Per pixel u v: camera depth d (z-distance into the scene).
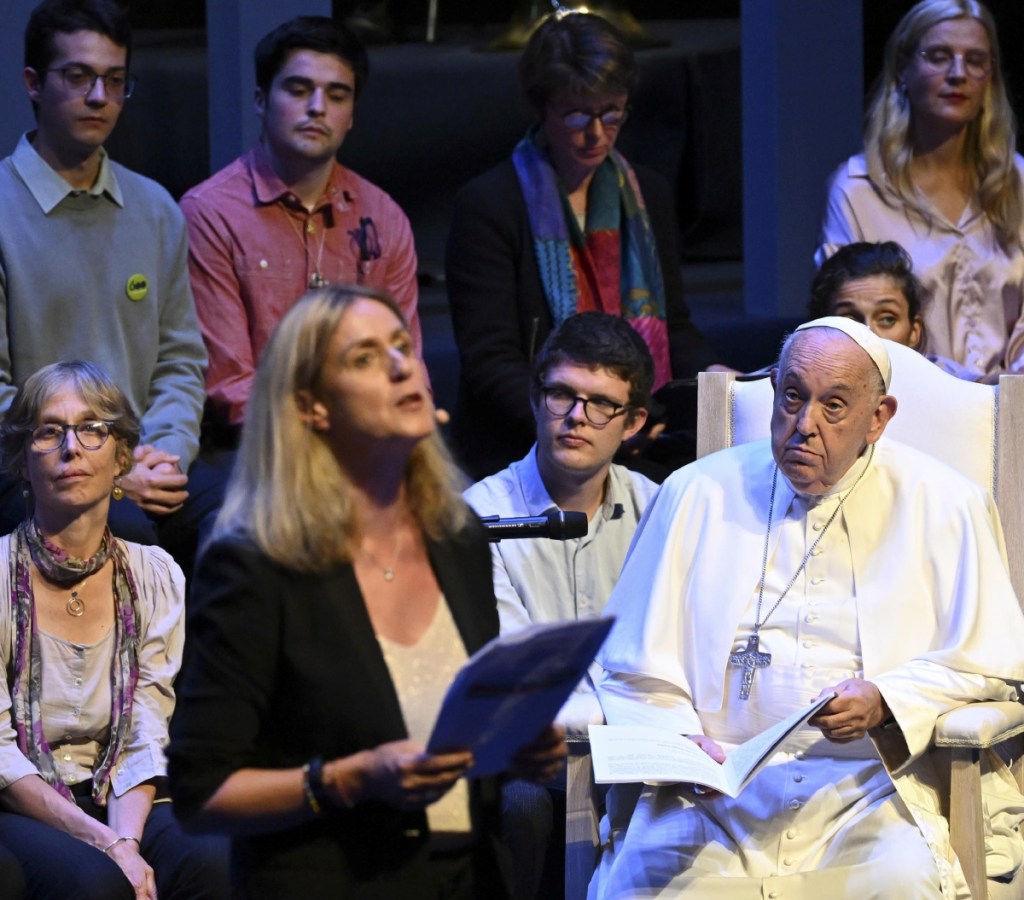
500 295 16.12
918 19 16.44
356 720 7.10
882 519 10.96
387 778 6.84
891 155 16.70
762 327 23.36
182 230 15.38
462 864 7.51
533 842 11.26
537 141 16.62
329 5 19.39
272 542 7.08
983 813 10.52
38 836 10.35
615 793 10.80
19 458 11.26
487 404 15.93
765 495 11.16
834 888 9.77
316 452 7.28
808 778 10.36
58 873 10.07
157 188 15.30
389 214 16.64
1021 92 24.38
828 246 16.98
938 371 12.09
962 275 16.61
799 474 10.52
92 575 11.38
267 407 7.27
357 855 7.23
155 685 11.40
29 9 18.06
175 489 14.26
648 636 10.95
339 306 7.27
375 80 27.53
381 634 7.36
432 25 31.02
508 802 11.33
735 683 10.80
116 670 11.27
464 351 16.12
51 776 10.88
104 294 14.75
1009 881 10.62
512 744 7.04
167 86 25.22
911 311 13.95
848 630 10.71
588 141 16.12
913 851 9.79
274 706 7.18
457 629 7.59
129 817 10.84
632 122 28.56
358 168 27.48
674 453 16.16
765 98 24.14
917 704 9.97
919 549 10.84
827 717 9.83
